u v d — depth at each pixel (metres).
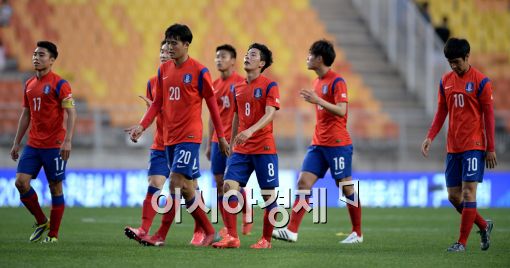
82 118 70.12
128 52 81.88
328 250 31.91
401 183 67.81
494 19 93.06
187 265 25.98
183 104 31.00
